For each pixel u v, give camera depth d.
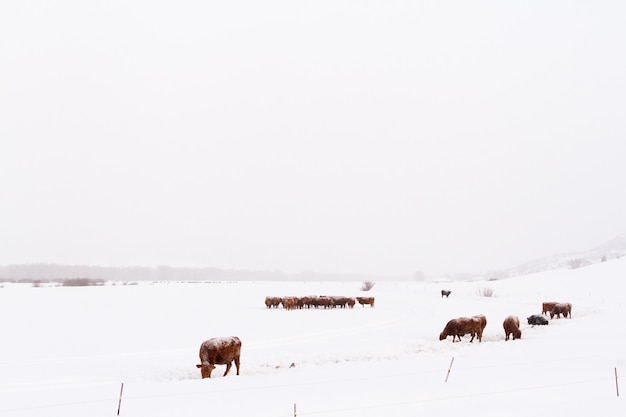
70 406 12.02
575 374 15.23
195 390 13.47
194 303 45.88
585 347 20.92
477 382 14.16
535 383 13.98
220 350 15.86
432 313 38.91
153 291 64.56
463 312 39.66
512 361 17.80
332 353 20.17
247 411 11.24
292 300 42.12
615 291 56.62
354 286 90.88
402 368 16.67
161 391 13.41
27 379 15.48
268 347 21.72
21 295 54.25
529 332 27.97
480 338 24.03
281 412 11.14
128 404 12.07
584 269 78.38
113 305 42.50
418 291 70.88
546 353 19.58
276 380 14.74
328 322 31.95
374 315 37.22
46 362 18.39
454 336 23.91
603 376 14.91
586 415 10.84
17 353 20.22
